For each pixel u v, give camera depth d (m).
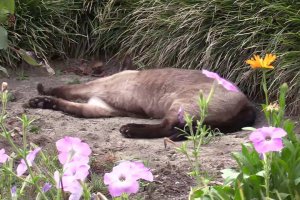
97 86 8.45
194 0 9.09
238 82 8.32
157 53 9.31
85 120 7.98
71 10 10.59
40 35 10.23
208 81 7.60
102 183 5.29
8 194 3.98
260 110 7.94
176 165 5.94
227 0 8.60
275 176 4.11
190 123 3.64
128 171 3.06
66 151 3.15
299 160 4.11
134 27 9.88
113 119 8.11
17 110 7.99
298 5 8.10
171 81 7.82
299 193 4.10
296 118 7.50
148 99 8.04
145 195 5.20
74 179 3.10
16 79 9.59
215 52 8.58
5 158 3.43
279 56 7.77
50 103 8.16
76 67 10.27
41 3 10.16
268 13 8.26
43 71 9.95
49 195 4.34
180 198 5.18
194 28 8.88
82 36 10.61
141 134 7.07
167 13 9.38
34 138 6.69
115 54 10.21
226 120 7.28
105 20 10.32
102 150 6.56
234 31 8.48
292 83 7.63
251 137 3.23
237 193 3.91
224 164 5.92
